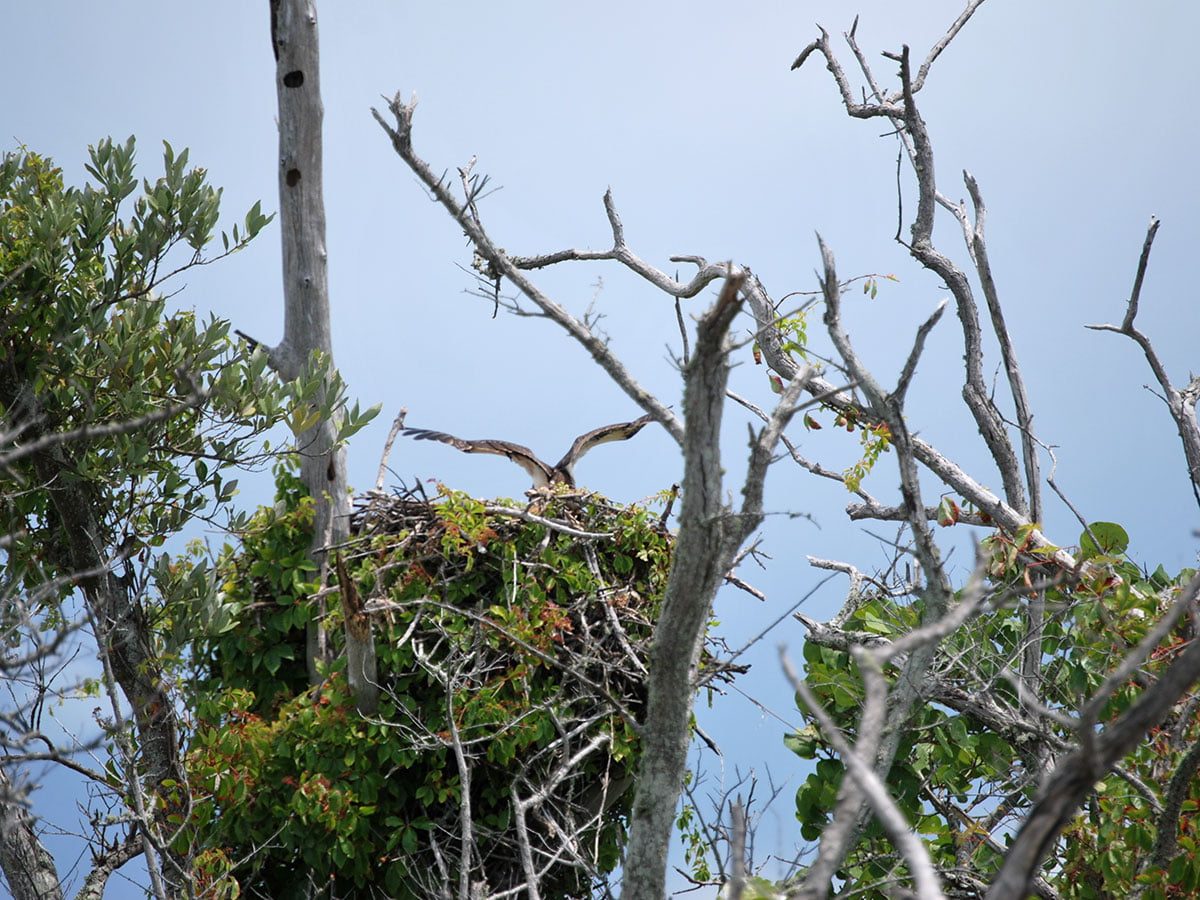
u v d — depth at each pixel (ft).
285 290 138.41
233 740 117.60
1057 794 41.39
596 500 127.34
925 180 150.30
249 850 122.52
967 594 45.85
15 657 74.18
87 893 126.93
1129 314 131.54
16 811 84.02
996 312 140.56
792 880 89.61
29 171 136.15
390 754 117.91
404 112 75.87
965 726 114.52
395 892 118.73
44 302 121.49
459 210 76.89
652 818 73.41
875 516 140.15
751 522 71.36
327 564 131.34
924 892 34.58
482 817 122.83
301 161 137.59
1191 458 130.52
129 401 117.70
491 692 115.75
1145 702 42.63
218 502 125.59
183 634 121.19
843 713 116.98
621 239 152.87
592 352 76.07
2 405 121.29
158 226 125.70
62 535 124.77
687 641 71.00
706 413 65.67
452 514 120.78
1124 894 95.50
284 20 136.56
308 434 133.69
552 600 123.65
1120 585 105.19
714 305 63.05
